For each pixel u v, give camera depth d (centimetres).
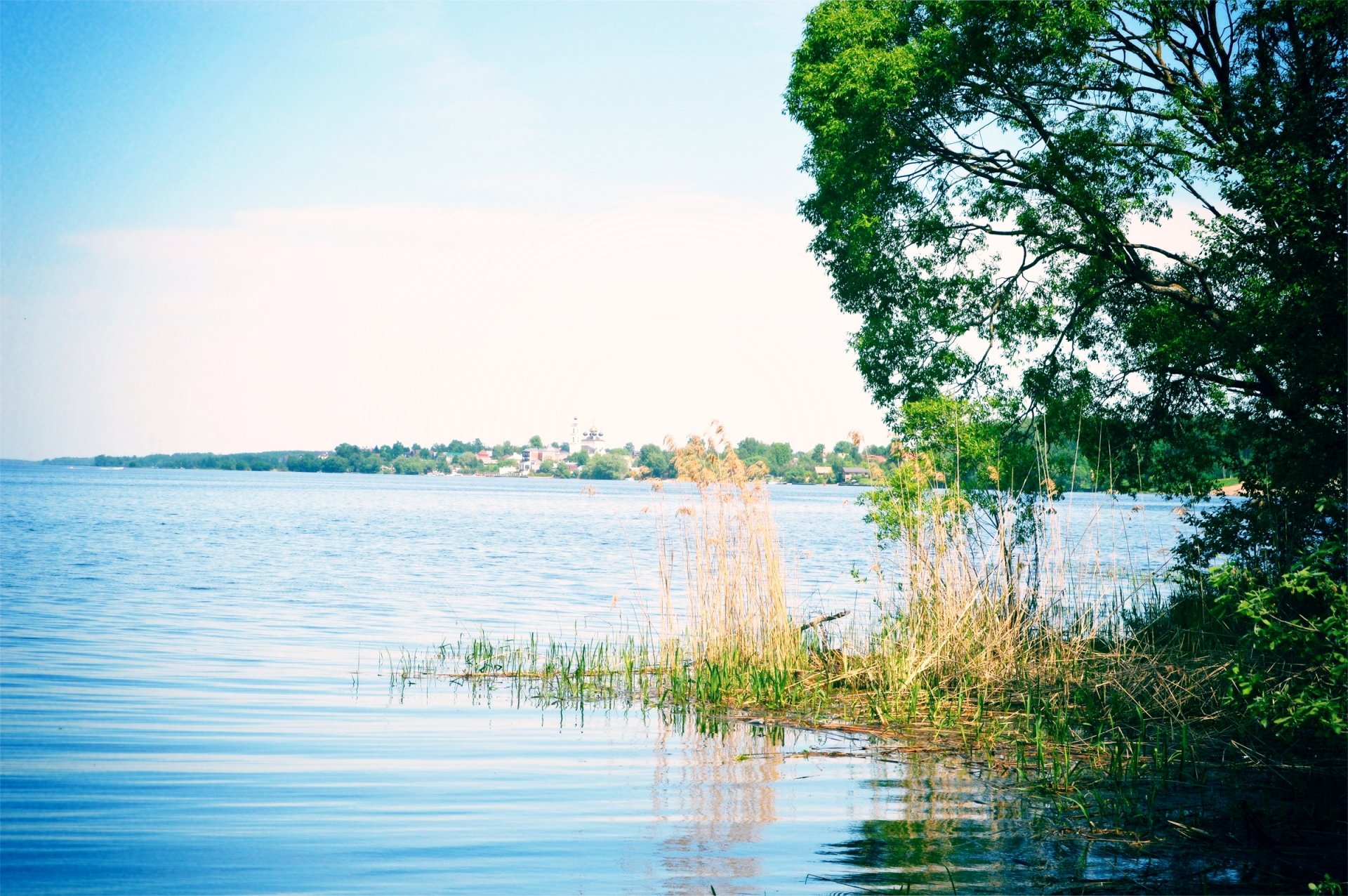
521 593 2594
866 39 1850
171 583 2683
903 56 1756
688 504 1449
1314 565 768
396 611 2211
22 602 2216
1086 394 1919
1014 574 1416
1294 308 1053
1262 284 1311
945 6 1767
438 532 5412
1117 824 772
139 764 972
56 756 996
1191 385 1745
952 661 1294
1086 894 636
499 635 1866
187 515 6488
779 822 795
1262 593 776
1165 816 784
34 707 1214
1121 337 1930
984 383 2020
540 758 1004
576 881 668
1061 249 1938
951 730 1099
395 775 940
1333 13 1220
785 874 678
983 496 1761
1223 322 1581
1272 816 780
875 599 1459
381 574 3070
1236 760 930
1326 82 1202
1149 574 1605
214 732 1109
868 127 1812
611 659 1560
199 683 1382
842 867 688
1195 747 972
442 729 1138
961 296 2027
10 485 12900
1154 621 1462
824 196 1997
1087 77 1811
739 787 899
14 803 848
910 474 1612
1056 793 855
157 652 1619
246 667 1511
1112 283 1931
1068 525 1484
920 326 2022
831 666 1401
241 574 2958
